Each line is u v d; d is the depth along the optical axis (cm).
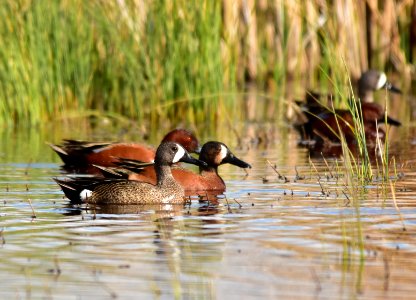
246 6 2662
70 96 2248
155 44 2166
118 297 759
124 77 2219
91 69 2272
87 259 880
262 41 2766
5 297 761
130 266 852
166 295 763
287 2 2547
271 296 757
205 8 2125
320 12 2542
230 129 2128
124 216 1111
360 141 1418
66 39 2205
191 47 2144
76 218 1096
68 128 2153
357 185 1320
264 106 2548
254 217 1088
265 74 2791
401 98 2711
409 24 2853
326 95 2122
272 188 1327
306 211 1121
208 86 2172
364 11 2645
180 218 1092
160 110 2192
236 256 887
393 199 1182
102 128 2161
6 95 2153
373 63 2766
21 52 2142
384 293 766
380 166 1536
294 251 905
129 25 2170
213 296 757
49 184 1380
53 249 922
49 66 2194
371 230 999
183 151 1293
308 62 2780
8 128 2133
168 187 1235
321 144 1911
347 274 822
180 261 869
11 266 855
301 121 2256
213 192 1316
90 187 1223
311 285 788
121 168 1395
